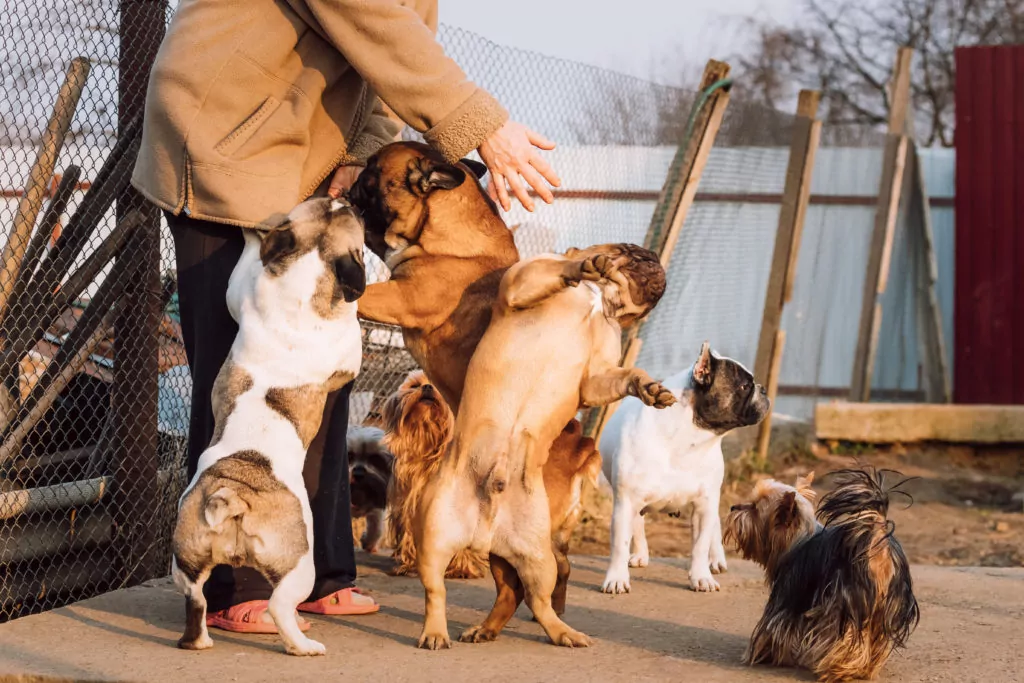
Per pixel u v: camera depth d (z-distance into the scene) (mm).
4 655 3861
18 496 4906
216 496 3617
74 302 5406
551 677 3672
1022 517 9062
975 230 13367
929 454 11336
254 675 3613
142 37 5273
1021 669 3893
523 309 3963
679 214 7730
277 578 3779
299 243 3922
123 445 5367
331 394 4391
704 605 4996
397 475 5070
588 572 5785
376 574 5578
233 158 4090
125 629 4242
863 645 3691
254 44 4125
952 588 5312
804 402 11445
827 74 25234
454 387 4359
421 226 4320
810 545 3881
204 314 4242
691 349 8992
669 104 8086
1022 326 13273
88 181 5309
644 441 5367
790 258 9734
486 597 5031
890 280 12961
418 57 4059
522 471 3977
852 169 11695
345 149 4465
